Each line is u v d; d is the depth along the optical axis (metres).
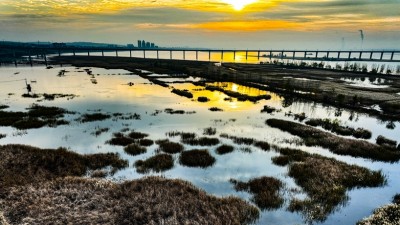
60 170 20.58
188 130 33.19
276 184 19.22
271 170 22.17
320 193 17.95
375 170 22.47
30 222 13.74
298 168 21.84
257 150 26.69
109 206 15.53
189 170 21.98
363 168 22.05
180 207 15.45
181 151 26.03
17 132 31.52
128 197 16.56
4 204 15.41
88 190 17.25
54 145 27.25
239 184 19.39
